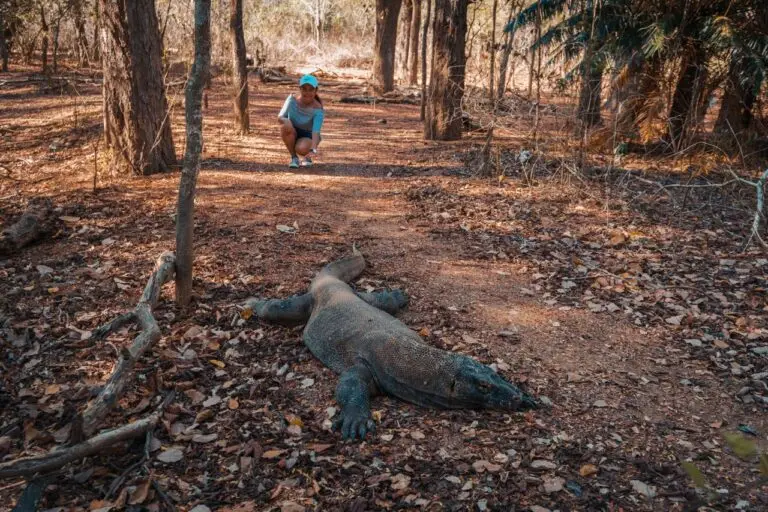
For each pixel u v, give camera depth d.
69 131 11.40
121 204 7.46
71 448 3.26
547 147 10.74
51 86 16.39
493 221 7.53
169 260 5.10
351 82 24.34
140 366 4.34
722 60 11.16
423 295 5.54
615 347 4.79
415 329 4.91
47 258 6.07
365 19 39.19
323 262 6.13
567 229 7.34
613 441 3.64
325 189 8.53
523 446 3.56
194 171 4.93
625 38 11.38
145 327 4.25
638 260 6.48
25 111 13.58
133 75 8.35
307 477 3.33
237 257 6.12
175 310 5.16
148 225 6.86
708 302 5.56
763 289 5.79
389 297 5.17
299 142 9.52
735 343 4.87
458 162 10.45
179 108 12.99
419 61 28.80
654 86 11.45
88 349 4.56
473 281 5.88
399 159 10.72
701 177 9.56
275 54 31.83
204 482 3.33
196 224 6.88
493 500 3.15
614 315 5.32
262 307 5.06
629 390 4.21
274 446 3.59
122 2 8.09
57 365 4.38
